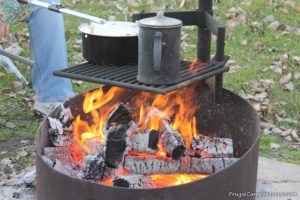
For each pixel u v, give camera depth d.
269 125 3.87
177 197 2.30
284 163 3.33
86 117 3.03
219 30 2.57
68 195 2.38
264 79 4.51
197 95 2.97
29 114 4.03
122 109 2.71
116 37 2.51
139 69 2.34
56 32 3.74
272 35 5.39
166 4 6.12
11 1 3.35
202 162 2.68
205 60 2.86
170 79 2.32
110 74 2.46
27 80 4.60
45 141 2.83
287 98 4.24
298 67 4.73
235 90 4.34
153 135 2.73
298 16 5.83
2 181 3.17
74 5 6.11
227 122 2.92
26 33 5.41
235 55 4.98
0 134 3.76
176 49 2.31
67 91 3.89
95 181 2.62
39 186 2.56
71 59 4.91
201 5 2.79
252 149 2.50
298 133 3.82
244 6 6.03
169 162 2.67
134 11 5.97
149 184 2.55
